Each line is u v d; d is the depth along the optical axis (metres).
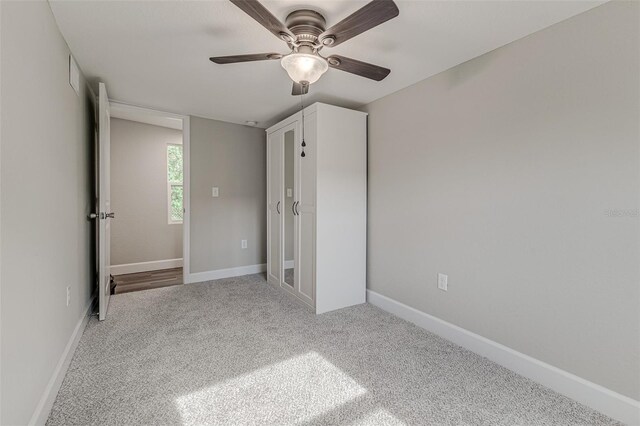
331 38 1.49
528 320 1.77
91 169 2.77
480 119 2.00
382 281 2.82
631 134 1.39
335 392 1.60
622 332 1.42
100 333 2.24
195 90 2.70
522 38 1.78
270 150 3.51
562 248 1.62
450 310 2.21
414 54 1.99
